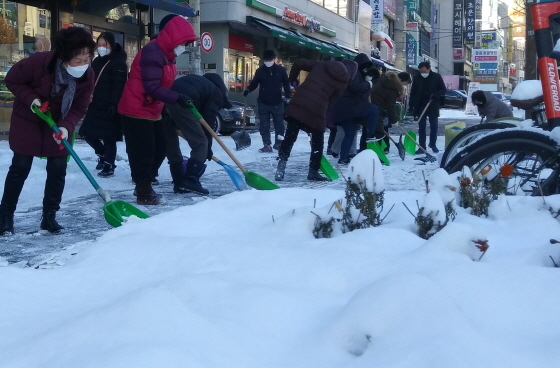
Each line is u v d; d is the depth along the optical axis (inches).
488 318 87.0
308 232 142.9
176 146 270.4
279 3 1127.0
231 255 120.6
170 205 245.6
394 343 77.2
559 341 79.0
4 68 526.9
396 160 425.7
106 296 106.5
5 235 193.0
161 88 233.1
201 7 996.6
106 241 145.1
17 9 539.2
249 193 198.7
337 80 303.9
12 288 110.8
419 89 473.1
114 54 310.7
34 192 272.8
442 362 70.5
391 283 85.3
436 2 3029.0
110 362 71.3
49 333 84.9
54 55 184.2
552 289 93.5
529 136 182.2
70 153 191.6
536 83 221.0
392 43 1977.1
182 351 74.3
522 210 156.9
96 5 637.9
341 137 395.5
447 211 153.0
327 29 1330.0
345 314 83.7
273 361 79.2
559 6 186.5
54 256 160.6
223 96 277.6
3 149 410.0
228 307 91.4
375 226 148.6
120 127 313.9
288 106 308.5
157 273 118.2
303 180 315.9
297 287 102.1
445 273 97.7
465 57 3216.0
